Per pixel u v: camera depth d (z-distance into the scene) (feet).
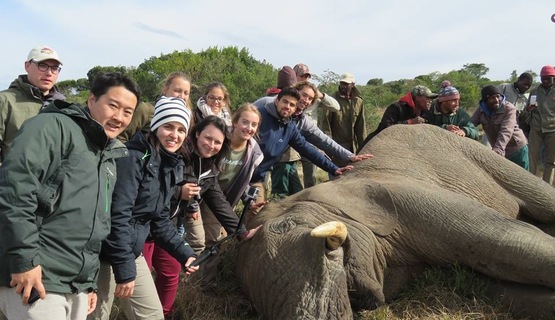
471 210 15.96
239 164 17.72
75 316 10.46
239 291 16.16
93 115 10.83
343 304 12.17
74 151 9.91
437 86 118.83
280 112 19.43
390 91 111.86
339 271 12.25
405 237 16.24
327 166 20.29
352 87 29.68
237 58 99.76
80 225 9.96
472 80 124.16
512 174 19.40
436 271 16.33
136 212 12.37
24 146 9.29
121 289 11.81
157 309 13.17
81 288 10.37
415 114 23.89
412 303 15.60
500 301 15.26
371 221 16.11
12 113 16.22
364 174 18.80
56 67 16.78
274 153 19.99
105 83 10.76
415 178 18.52
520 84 33.14
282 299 12.46
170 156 12.68
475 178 19.15
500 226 15.44
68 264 9.92
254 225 16.17
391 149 19.54
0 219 9.05
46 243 9.70
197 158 15.10
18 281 9.18
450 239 15.75
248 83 86.53
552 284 14.46
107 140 10.34
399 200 16.38
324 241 12.09
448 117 23.18
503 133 25.79
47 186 9.62
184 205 14.98
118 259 11.73
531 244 14.80
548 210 19.08
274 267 13.05
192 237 17.01
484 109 26.43
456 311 14.85
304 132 21.43
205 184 15.70
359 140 30.27
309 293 12.01
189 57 94.17
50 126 9.64
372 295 14.12
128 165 11.92
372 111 59.47
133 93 10.96
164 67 90.68
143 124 18.92
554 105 30.73
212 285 16.63
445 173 19.01
